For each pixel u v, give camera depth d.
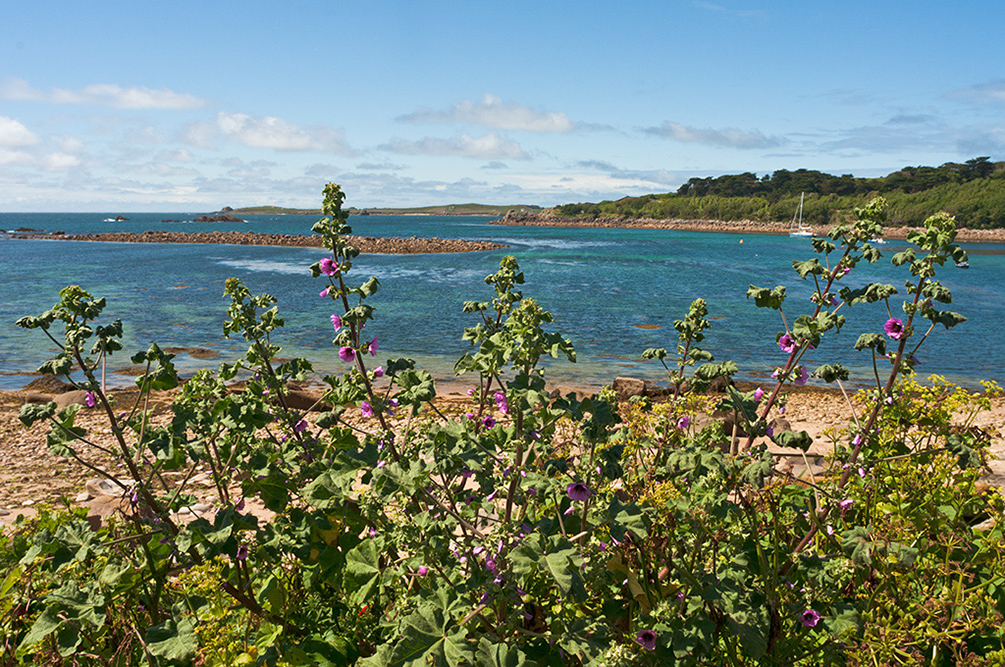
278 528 3.45
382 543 3.01
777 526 3.21
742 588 2.85
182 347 23.22
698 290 42.09
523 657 2.36
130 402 14.33
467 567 2.83
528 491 2.93
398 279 47.16
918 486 3.70
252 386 4.03
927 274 3.41
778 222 193.50
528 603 2.84
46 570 3.24
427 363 21.38
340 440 3.81
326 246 3.90
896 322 3.52
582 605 2.89
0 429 12.85
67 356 3.26
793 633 2.87
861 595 3.15
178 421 3.44
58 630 2.95
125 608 3.28
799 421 13.48
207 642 2.93
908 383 3.85
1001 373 20.80
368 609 3.32
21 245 88.62
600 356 22.97
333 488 3.13
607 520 2.70
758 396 3.36
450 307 33.44
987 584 3.21
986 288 48.56
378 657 2.36
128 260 62.66
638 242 108.19
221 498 3.67
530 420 2.84
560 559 2.42
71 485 8.98
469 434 3.03
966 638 3.25
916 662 2.88
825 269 3.65
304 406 12.31
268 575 3.40
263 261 62.38
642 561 3.04
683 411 3.93
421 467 2.83
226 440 3.71
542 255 73.19
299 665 2.97
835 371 3.54
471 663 2.31
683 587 2.92
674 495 3.27
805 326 3.51
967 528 3.72
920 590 3.26
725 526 3.08
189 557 3.23
